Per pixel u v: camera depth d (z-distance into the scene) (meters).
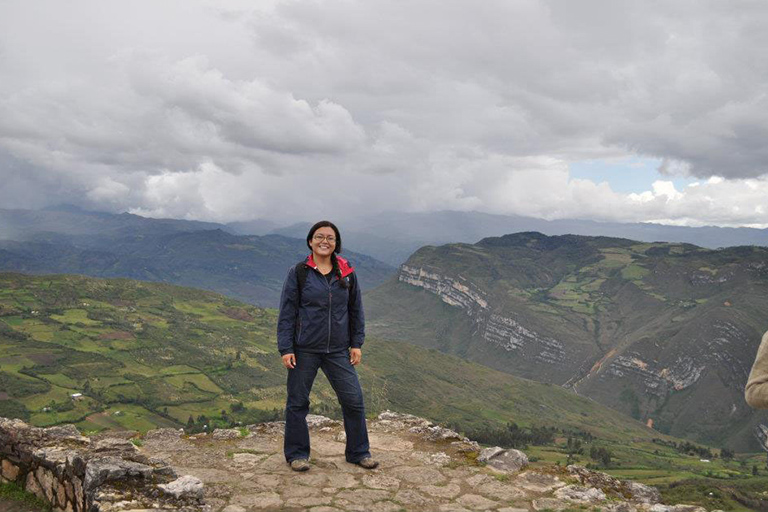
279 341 7.30
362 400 7.65
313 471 7.37
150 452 8.12
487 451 8.27
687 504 6.85
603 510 6.20
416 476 7.30
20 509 6.66
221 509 5.93
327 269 7.36
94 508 5.32
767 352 3.03
